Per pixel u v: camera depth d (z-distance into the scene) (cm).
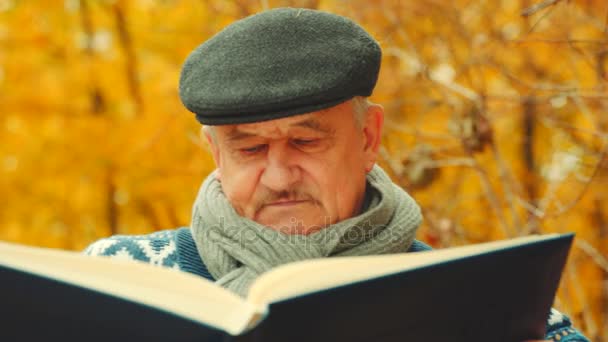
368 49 229
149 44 699
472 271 186
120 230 720
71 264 170
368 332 176
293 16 229
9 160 766
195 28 630
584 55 409
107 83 747
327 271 168
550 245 200
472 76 499
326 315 166
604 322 481
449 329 192
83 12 756
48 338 172
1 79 775
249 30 227
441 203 475
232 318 158
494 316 199
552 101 440
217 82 221
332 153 230
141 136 681
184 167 657
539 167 528
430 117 505
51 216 771
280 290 162
